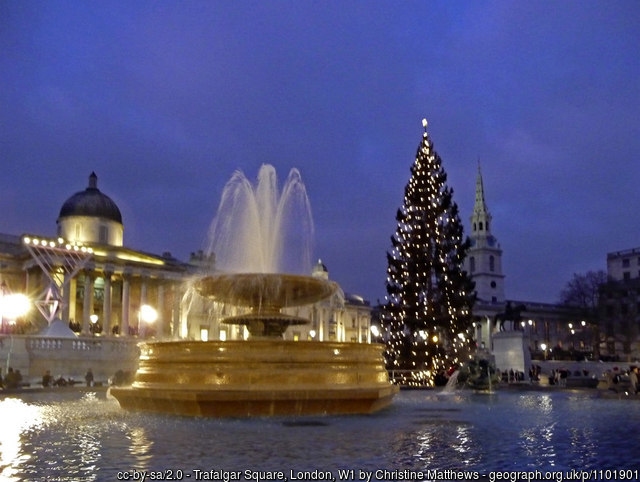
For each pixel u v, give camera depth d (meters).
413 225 42.03
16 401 21.59
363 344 15.48
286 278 18.05
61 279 66.38
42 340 40.75
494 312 116.56
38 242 62.25
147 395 14.70
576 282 105.19
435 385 36.31
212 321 79.25
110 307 71.44
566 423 13.74
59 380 34.66
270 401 13.82
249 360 14.32
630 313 90.25
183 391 13.91
